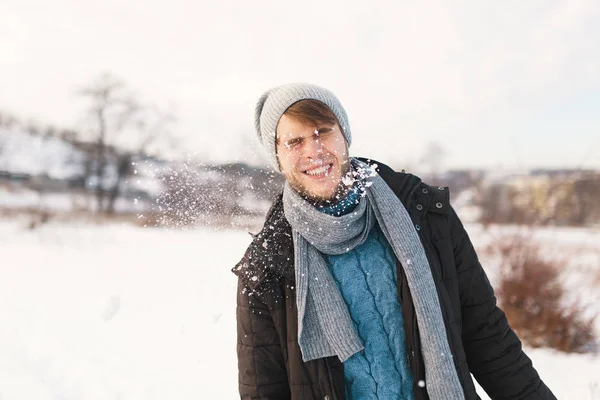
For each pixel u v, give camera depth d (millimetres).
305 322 1165
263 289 1221
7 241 12922
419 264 1164
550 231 5562
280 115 1194
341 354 1123
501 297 5176
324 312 1154
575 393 3414
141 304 5664
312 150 1143
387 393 1140
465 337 1295
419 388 1123
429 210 1262
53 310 6004
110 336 4840
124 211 20953
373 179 1247
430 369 1118
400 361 1150
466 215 6242
